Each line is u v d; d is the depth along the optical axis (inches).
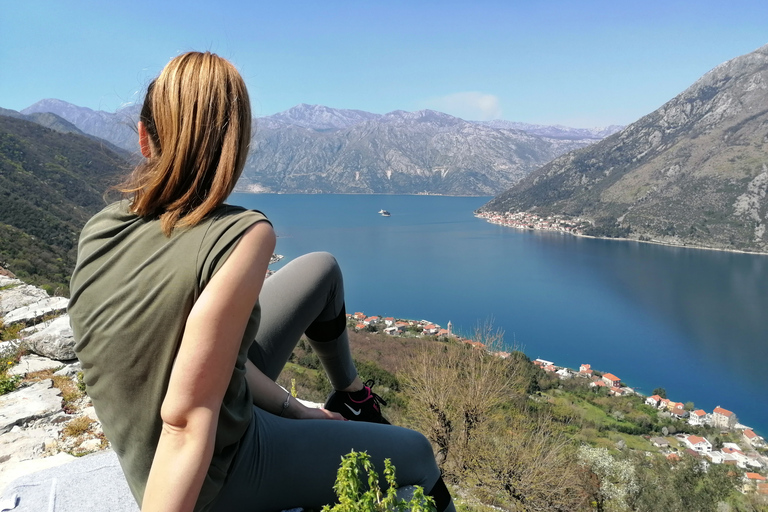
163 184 31.8
